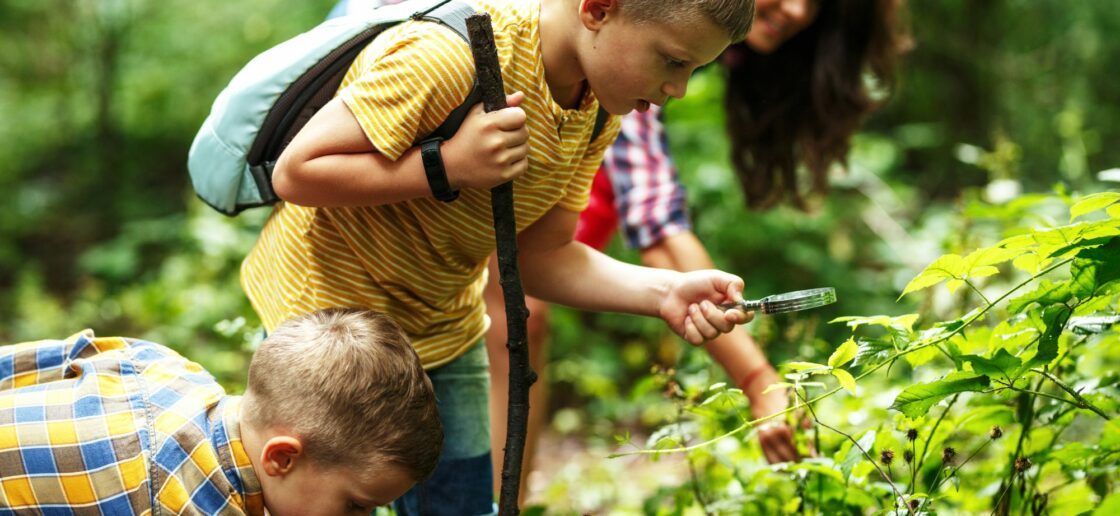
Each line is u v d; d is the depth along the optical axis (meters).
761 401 2.53
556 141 1.97
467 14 1.88
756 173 3.24
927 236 5.51
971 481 2.39
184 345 5.21
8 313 6.74
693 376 2.71
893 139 7.42
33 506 1.81
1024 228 2.50
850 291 5.62
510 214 1.88
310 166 1.86
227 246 5.86
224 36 8.89
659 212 2.96
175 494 1.79
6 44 9.23
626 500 3.65
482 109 1.84
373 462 1.83
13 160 8.57
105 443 1.81
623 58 1.84
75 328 6.16
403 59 1.83
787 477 2.35
